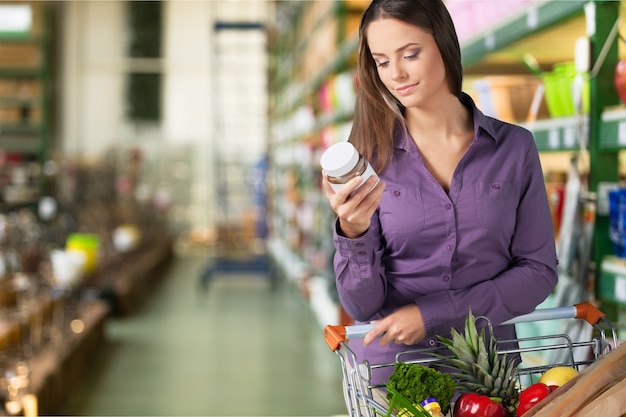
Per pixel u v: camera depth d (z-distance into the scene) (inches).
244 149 607.5
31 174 456.4
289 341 261.0
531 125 111.5
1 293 181.3
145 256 435.2
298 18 381.4
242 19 608.1
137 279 358.0
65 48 583.5
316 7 306.3
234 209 597.6
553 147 105.0
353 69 236.2
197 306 337.4
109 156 464.4
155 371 220.1
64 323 213.0
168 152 600.1
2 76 538.3
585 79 96.3
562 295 95.6
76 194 381.1
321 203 271.4
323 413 178.4
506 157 65.2
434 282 65.6
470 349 58.2
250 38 607.2
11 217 236.7
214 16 583.2
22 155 536.7
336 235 60.6
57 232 280.7
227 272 409.1
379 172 66.1
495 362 58.2
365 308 64.6
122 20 592.4
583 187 96.1
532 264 65.5
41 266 216.4
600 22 93.6
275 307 333.1
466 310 62.8
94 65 590.9
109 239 365.4
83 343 217.2
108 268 332.2
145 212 488.1
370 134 66.1
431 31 60.6
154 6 594.6
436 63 61.5
